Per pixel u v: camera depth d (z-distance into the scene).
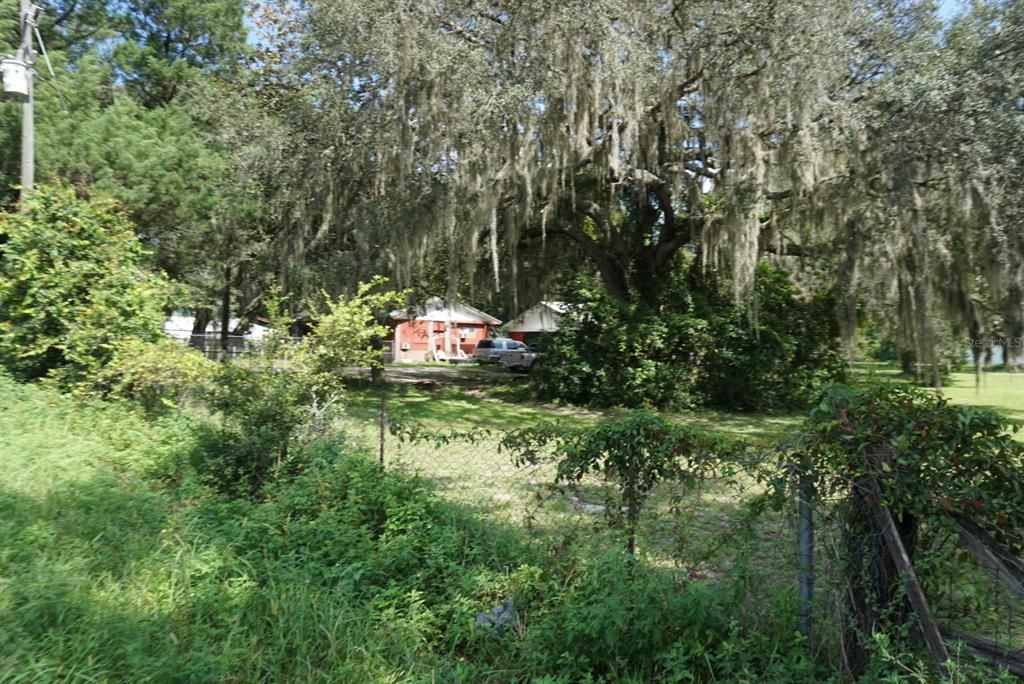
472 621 4.05
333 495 5.61
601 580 3.77
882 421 3.12
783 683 3.09
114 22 20.89
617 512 4.45
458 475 7.44
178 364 8.73
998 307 16.53
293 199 18.33
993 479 2.96
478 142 14.73
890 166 14.10
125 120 16.36
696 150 17.30
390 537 5.03
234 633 3.68
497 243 20.64
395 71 14.62
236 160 17.78
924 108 13.17
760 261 18.94
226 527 5.19
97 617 3.66
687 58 14.98
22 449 7.11
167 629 3.67
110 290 10.45
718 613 3.47
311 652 3.61
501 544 4.97
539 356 19.78
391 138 15.73
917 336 15.89
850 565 3.19
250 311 25.66
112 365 9.29
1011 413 17.23
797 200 15.26
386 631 3.92
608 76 14.24
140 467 6.93
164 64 20.14
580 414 16.94
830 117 14.38
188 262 18.25
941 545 3.08
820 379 18.34
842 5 13.85
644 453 4.16
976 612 3.17
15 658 3.19
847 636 3.21
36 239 10.34
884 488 3.03
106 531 5.03
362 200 17.91
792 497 3.36
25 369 10.29
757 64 14.12
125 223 11.61
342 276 17.91
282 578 4.38
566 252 22.52
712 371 18.08
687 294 18.78
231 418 6.91
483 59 14.88
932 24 14.84
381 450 6.66
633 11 14.85
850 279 15.77
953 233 15.63
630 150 15.12
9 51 15.10
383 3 14.48
